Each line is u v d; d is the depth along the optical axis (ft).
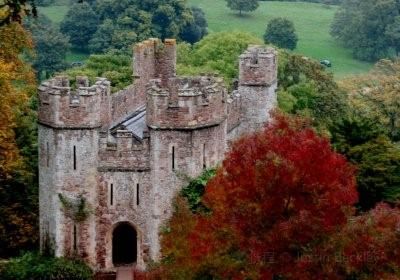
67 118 331.57
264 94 403.13
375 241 236.02
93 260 344.90
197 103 334.44
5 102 332.19
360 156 352.69
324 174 246.06
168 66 420.77
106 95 346.33
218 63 573.33
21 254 356.59
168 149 336.08
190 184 337.52
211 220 257.14
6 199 377.09
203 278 254.88
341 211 244.22
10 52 371.35
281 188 245.86
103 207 341.62
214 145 342.64
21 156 376.07
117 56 582.76
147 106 336.90
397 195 347.15
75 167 335.67
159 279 269.44
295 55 596.70
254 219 247.09
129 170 339.16
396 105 595.88
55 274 335.06
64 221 340.39
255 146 253.44
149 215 341.82
